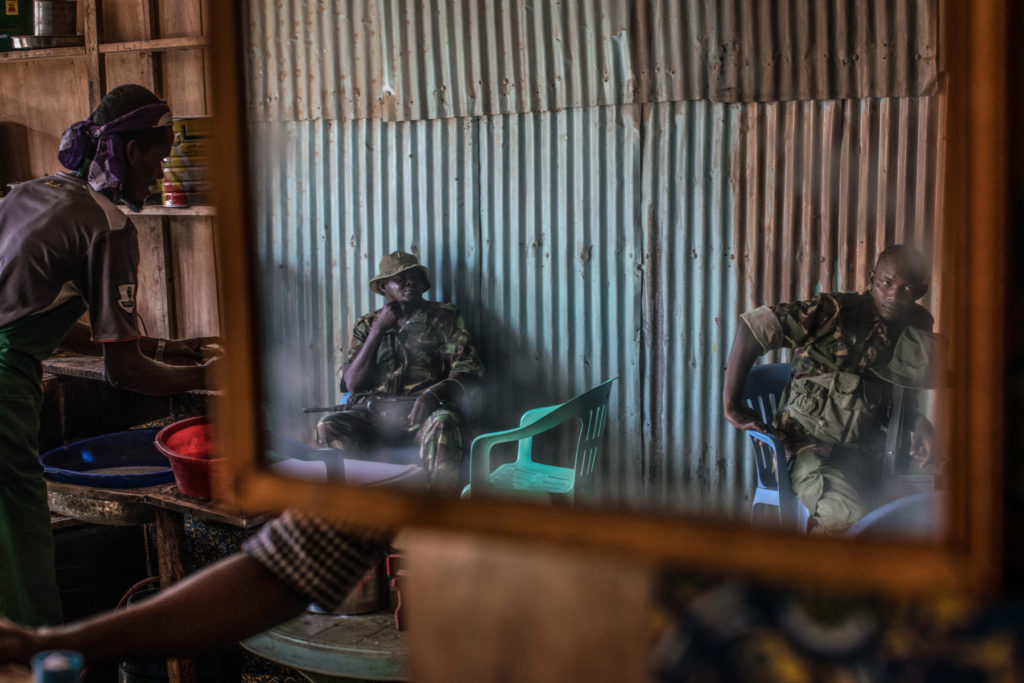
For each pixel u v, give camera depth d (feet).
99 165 7.32
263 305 1.98
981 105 1.39
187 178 10.14
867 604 1.77
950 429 1.48
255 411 1.98
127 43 10.64
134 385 7.16
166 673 7.08
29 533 6.97
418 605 2.24
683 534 1.61
